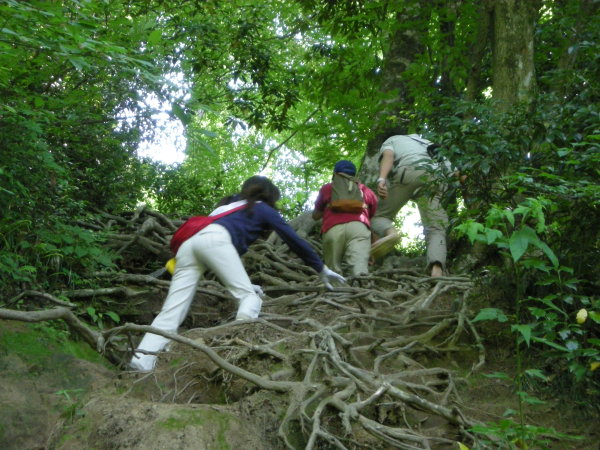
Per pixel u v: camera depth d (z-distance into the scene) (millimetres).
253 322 4504
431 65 9711
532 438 3395
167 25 10133
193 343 3758
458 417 3617
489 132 4734
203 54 10570
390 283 6898
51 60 5094
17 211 5512
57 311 3875
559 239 4305
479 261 6773
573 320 4211
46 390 3982
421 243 10164
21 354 4086
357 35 12328
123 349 4789
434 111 6434
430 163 5133
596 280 4316
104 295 5914
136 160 9438
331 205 6820
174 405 3375
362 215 6836
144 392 3848
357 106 10523
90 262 6035
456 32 10258
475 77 7676
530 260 3621
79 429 3346
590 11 5898
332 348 4023
